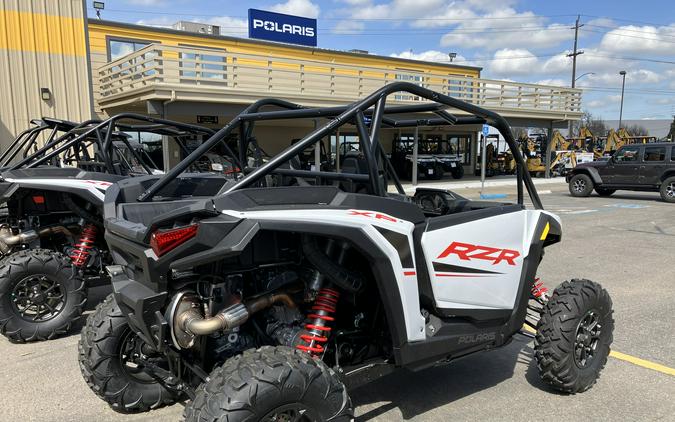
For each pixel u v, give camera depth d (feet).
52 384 12.19
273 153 74.54
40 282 14.75
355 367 9.10
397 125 12.56
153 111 49.37
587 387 11.60
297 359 7.27
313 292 8.61
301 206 7.90
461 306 9.97
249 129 11.42
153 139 59.36
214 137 9.48
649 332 15.60
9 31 45.68
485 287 10.33
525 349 14.40
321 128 8.55
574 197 60.03
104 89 58.39
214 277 7.88
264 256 8.32
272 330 8.86
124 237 8.08
